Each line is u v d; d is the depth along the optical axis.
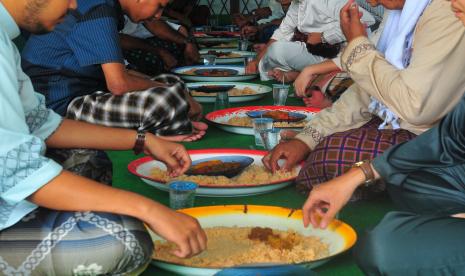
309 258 1.92
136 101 3.35
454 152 1.85
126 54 5.52
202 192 2.60
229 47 7.30
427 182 1.92
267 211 2.25
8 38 1.65
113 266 1.68
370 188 2.61
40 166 1.61
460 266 1.63
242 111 4.02
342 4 5.27
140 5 3.15
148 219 1.68
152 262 1.88
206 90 4.60
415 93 2.35
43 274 1.67
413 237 1.70
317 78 4.32
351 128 2.90
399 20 2.57
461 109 1.81
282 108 4.09
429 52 2.32
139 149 2.30
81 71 3.27
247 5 10.70
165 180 2.67
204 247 1.76
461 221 1.72
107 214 1.68
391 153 1.95
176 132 3.49
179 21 8.04
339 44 5.33
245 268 1.80
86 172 2.23
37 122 2.08
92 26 3.11
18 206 1.66
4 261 1.65
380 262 1.72
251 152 3.00
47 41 3.20
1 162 1.57
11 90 1.61
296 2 5.80
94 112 3.32
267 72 5.53
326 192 1.96
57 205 1.65
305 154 2.86
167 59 5.59
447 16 2.30
